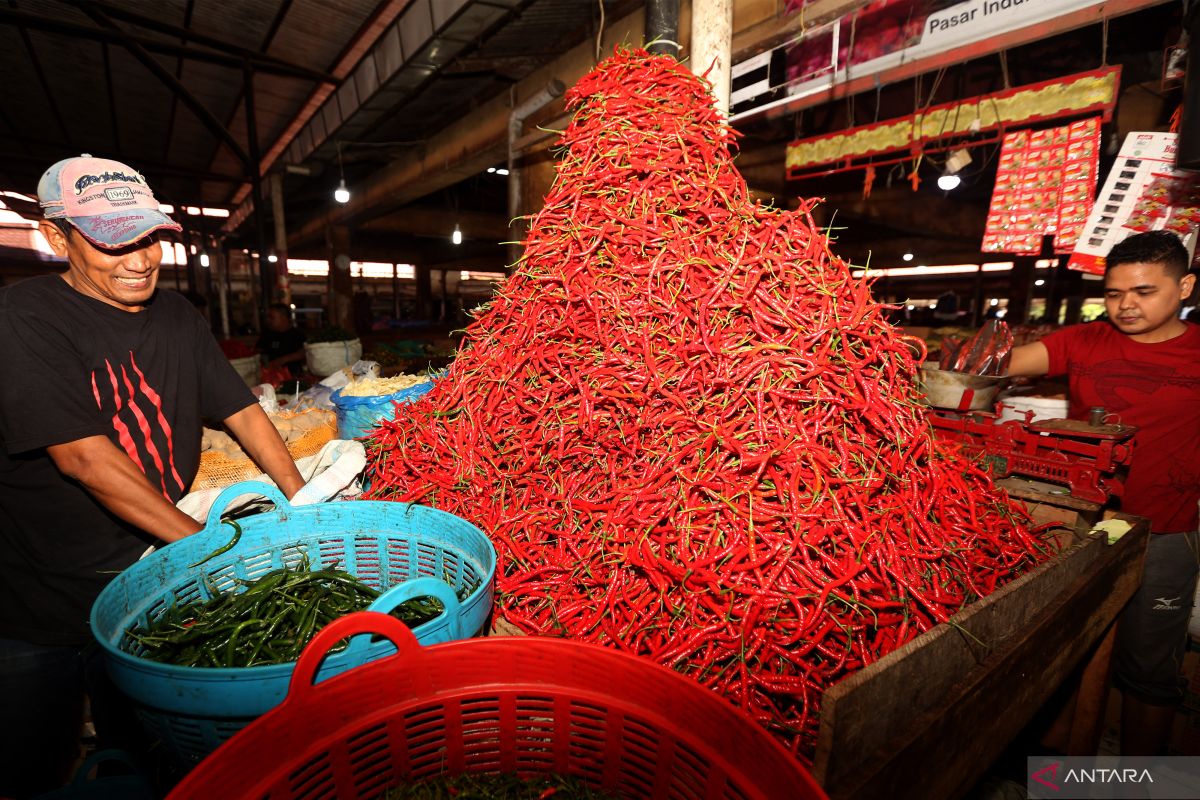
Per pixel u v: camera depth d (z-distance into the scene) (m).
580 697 1.22
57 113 11.90
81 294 1.84
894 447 1.80
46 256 27.89
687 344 1.89
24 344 1.65
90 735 2.22
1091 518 2.18
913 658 1.23
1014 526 1.93
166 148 14.27
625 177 2.16
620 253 2.07
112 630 1.45
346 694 1.14
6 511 1.80
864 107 6.00
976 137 4.55
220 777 0.98
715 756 1.07
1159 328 2.56
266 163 15.27
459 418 2.19
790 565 1.53
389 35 8.18
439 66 8.08
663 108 2.19
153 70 8.34
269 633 1.57
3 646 1.84
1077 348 2.82
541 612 1.76
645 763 1.19
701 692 1.09
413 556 1.92
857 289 1.92
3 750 1.86
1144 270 2.45
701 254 1.97
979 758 1.48
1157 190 2.89
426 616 1.72
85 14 8.12
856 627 1.47
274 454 2.24
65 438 1.66
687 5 4.98
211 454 2.49
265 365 7.50
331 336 6.31
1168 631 2.62
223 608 1.65
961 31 3.63
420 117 10.61
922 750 1.27
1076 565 1.84
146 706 1.23
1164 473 2.54
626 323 1.97
